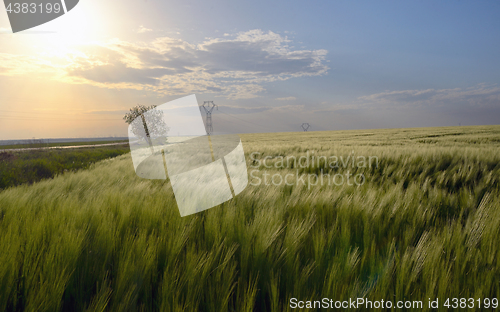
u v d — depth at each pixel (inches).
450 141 745.6
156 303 50.3
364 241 72.6
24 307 49.5
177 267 58.7
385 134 1444.4
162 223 78.1
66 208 88.0
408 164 237.5
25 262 53.8
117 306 47.8
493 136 874.1
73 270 53.8
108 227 70.0
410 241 73.2
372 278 56.2
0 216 93.3
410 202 102.8
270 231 68.5
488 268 57.5
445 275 53.7
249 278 56.9
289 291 53.6
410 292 54.6
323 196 107.4
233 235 71.9
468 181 177.0
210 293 49.3
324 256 63.9
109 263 61.0
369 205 96.5
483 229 74.5
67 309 53.3
